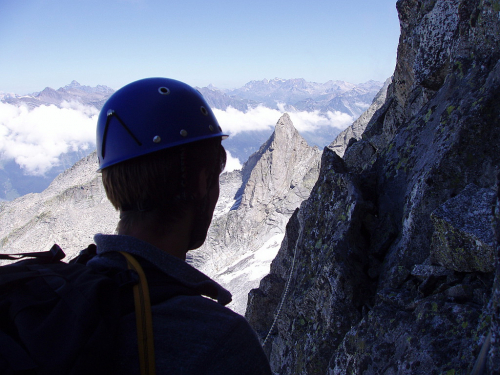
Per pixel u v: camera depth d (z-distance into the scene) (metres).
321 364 6.64
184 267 1.88
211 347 1.57
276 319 8.97
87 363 1.36
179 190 2.01
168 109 2.05
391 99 12.46
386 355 4.87
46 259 2.00
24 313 1.46
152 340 1.54
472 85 6.47
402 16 10.23
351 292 6.45
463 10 7.20
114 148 2.02
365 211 7.15
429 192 5.82
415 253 5.84
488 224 4.62
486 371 2.42
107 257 1.86
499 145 5.55
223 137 2.30
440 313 4.57
